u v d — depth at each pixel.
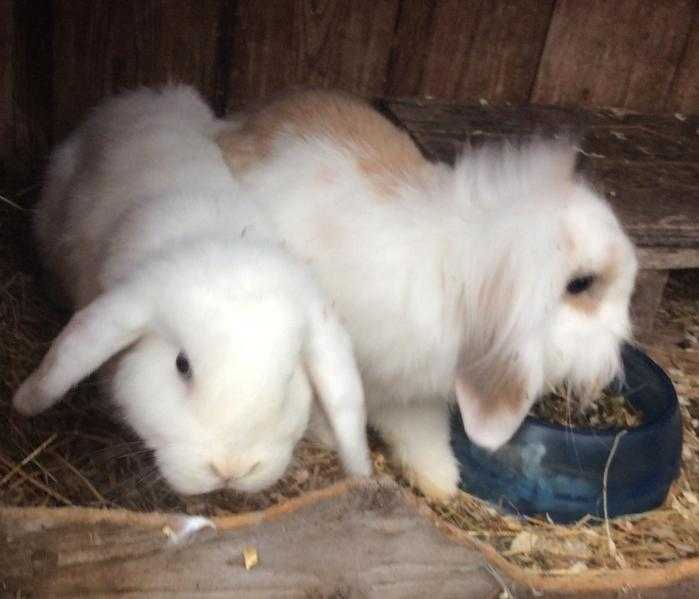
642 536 0.57
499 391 0.54
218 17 0.74
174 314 0.46
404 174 0.57
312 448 0.57
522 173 0.56
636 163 0.75
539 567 0.54
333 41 0.77
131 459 0.52
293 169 0.58
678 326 0.78
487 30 0.80
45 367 0.46
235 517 0.38
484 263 0.53
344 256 0.56
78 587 0.37
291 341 0.46
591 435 0.56
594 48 0.83
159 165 0.58
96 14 0.71
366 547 0.39
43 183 0.68
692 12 0.84
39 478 0.51
